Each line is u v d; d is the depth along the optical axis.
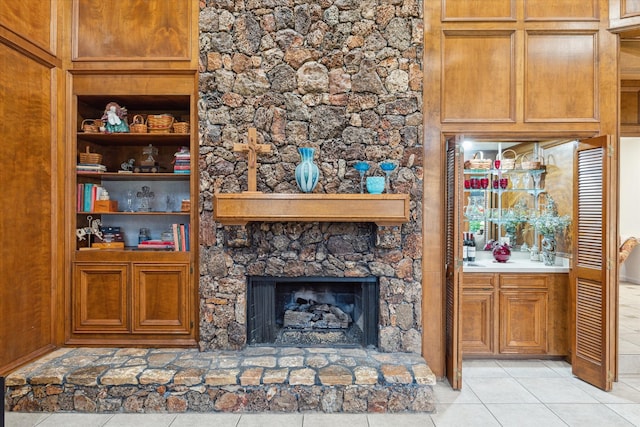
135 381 2.56
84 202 3.25
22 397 2.56
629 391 2.84
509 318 3.42
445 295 3.13
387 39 3.06
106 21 3.15
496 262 3.78
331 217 2.80
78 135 3.23
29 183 2.88
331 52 3.07
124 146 3.64
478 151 4.16
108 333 3.15
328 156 3.05
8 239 2.70
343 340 3.21
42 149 3.00
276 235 3.06
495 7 3.08
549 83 3.08
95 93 3.18
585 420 2.46
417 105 3.05
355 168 2.96
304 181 2.85
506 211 4.04
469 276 3.42
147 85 3.16
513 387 2.92
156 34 3.14
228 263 3.05
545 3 3.07
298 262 3.05
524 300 3.41
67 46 3.16
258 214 2.79
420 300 3.04
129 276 3.14
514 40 3.07
